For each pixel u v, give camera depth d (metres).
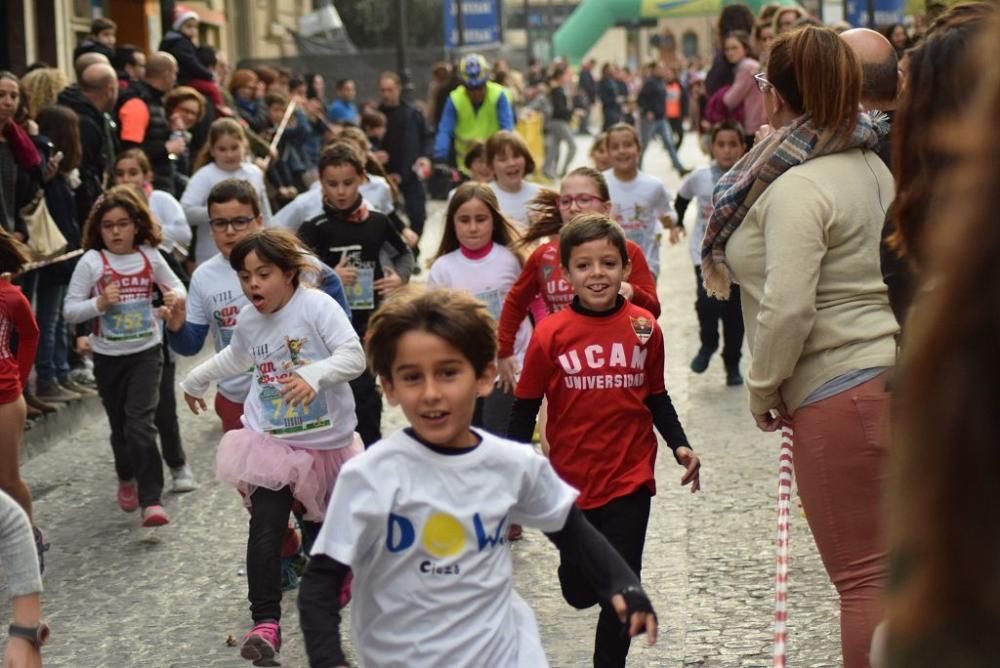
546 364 4.66
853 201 3.92
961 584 1.52
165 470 8.42
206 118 13.23
